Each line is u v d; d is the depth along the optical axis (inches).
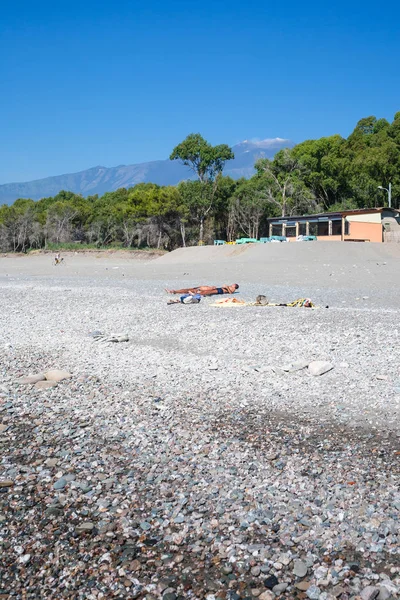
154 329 668.7
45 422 351.9
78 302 922.1
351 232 2413.9
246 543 213.8
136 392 418.0
